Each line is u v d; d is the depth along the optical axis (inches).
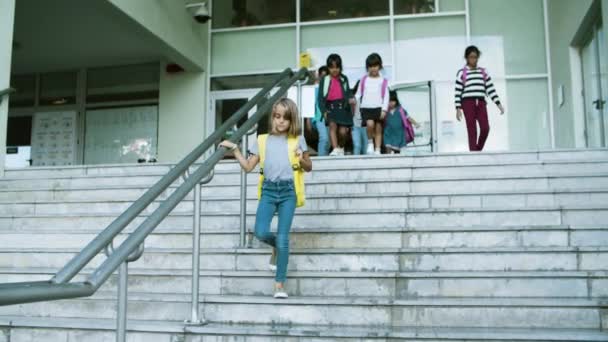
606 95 326.3
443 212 189.0
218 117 455.2
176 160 450.9
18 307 156.8
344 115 302.5
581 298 143.0
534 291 146.5
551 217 183.0
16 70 483.2
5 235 197.6
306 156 157.8
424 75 433.7
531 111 421.4
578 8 354.9
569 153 236.1
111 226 109.6
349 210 194.1
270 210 155.0
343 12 449.7
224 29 461.7
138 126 467.5
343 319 140.9
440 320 137.9
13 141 486.3
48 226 213.8
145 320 148.1
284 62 452.8
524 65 425.4
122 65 475.8
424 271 161.6
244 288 158.4
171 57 423.2
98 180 251.1
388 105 323.9
